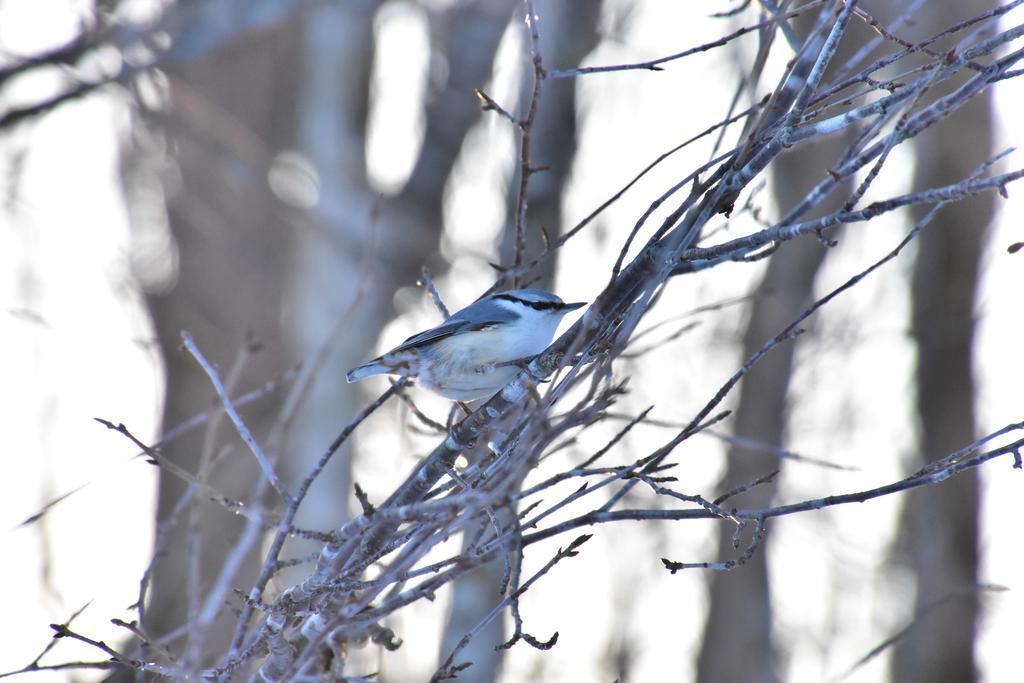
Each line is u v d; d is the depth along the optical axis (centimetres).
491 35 1714
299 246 1673
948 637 1547
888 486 505
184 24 1427
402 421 785
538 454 476
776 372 1595
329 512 1530
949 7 1256
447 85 1720
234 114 1836
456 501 454
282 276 1800
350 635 520
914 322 1617
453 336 787
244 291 1745
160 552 608
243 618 519
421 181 1700
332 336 657
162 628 1263
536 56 564
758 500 1591
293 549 1494
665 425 596
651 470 492
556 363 588
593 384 470
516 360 768
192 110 1546
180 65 1650
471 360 785
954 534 1574
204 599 826
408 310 1647
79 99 1397
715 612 1656
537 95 572
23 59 1373
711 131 549
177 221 1734
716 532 1677
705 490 1628
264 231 1784
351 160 1686
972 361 1605
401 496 623
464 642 494
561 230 1231
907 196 492
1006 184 468
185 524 1370
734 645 1625
